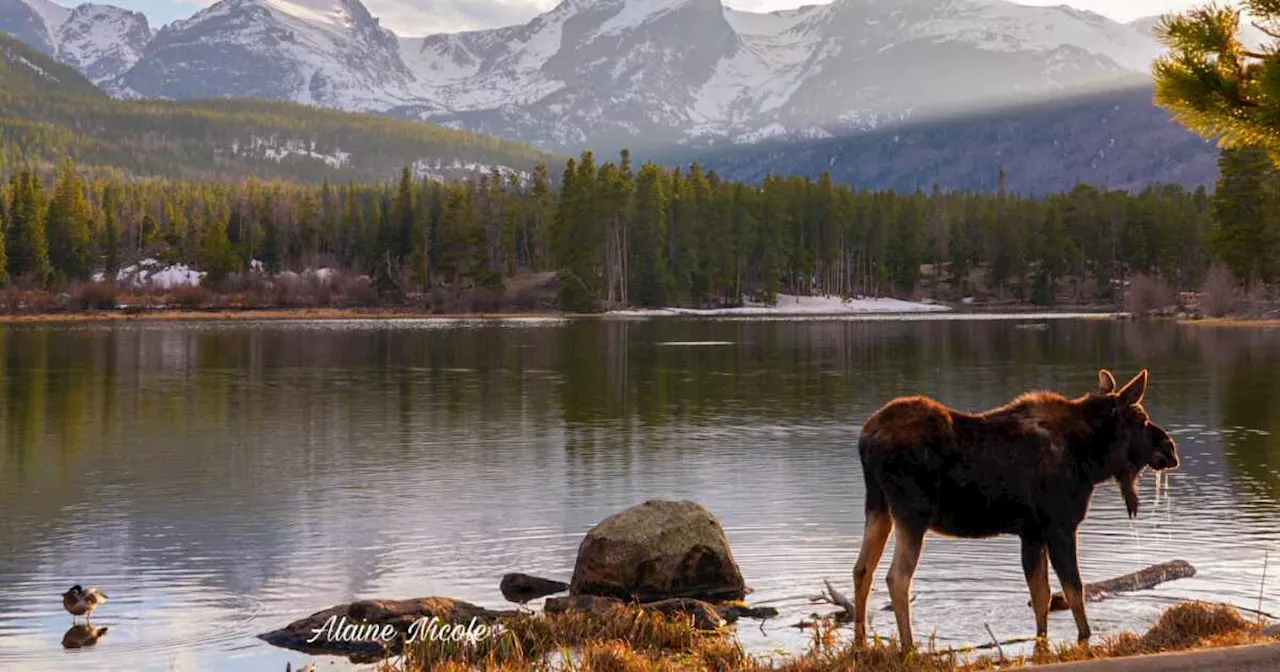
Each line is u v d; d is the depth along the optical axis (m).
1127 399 16.48
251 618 19.88
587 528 26.81
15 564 23.72
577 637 18.17
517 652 17.19
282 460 37.50
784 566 22.92
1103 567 22.30
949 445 15.70
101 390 62.19
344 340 116.56
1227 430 43.06
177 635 18.91
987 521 15.97
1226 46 15.54
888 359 85.25
